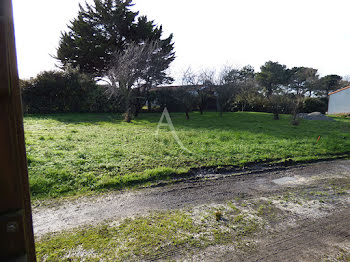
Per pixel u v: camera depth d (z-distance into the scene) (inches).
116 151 243.4
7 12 24.3
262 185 178.5
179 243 104.5
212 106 970.7
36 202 139.1
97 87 700.7
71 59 805.2
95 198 147.6
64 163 196.2
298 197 158.2
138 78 584.7
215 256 96.5
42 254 94.5
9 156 25.0
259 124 552.4
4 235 25.8
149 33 816.3
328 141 337.4
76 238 106.0
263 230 117.3
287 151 273.6
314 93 1489.9
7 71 24.1
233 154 252.5
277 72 1424.7
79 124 455.8
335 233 116.5
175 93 660.7
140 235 109.7
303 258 96.9
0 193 25.1
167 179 181.5
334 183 186.5
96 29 799.1
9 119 24.7
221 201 148.9
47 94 625.3
